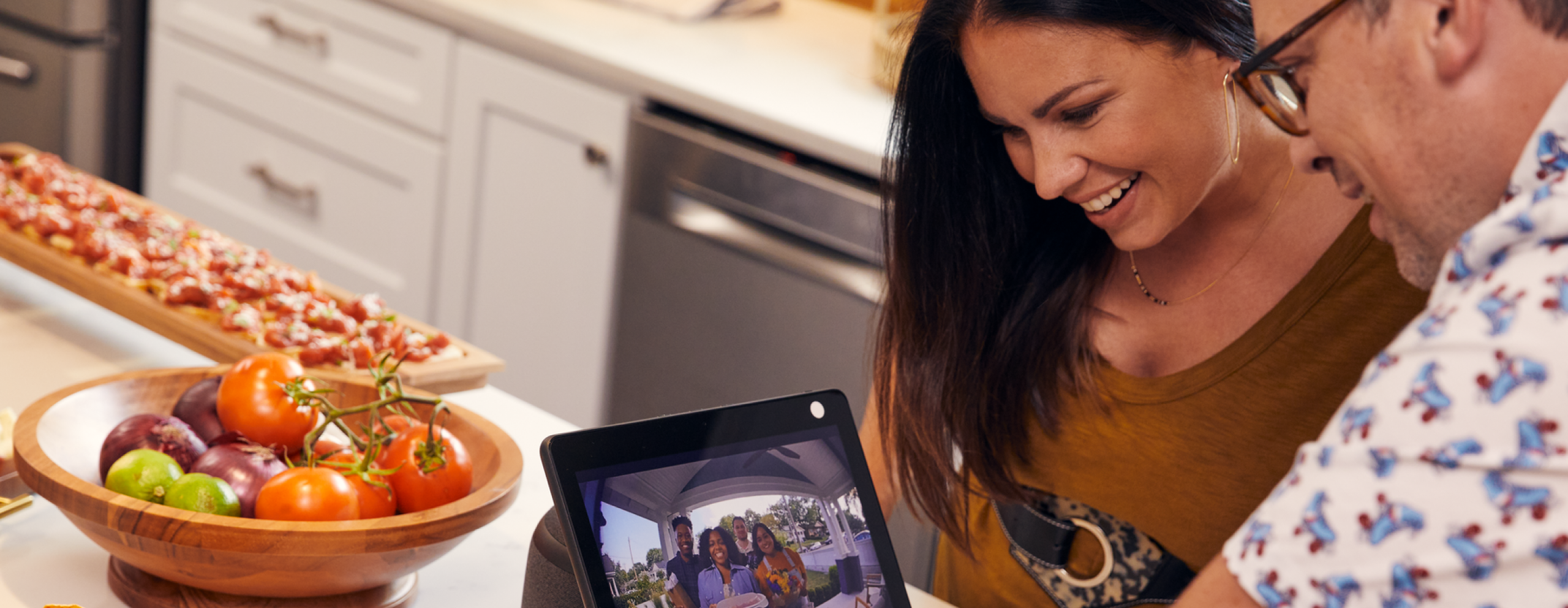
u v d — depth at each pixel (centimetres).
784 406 80
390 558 83
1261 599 56
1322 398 97
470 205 252
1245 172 98
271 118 279
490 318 256
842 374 203
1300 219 99
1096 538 104
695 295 220
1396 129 55
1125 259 104
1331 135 59
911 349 106
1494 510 49
